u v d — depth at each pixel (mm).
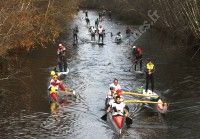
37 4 45281
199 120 23422
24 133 21781
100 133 21812
